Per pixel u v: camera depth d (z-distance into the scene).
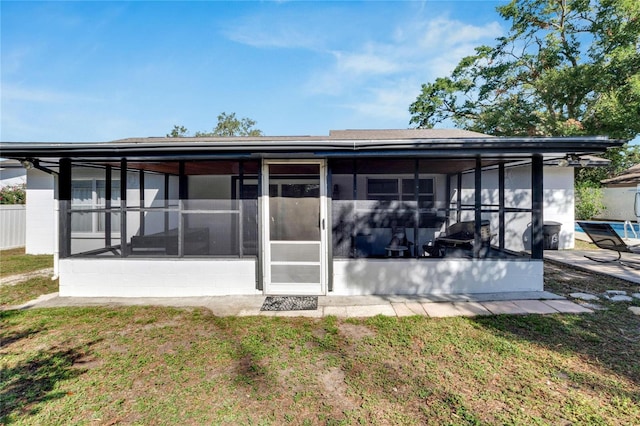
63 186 5.56
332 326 4.12
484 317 4.34
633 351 3.34
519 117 15.27
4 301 5.31
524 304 4.83
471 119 19.03
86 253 5.84
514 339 3.66
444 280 5.50
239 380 2.93
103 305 5.04
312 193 5.52
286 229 5.52
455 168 6.54
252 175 6.95
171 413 2.49
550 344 3.52
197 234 5.86
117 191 8.73
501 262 5.50
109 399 2.67
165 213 6.40
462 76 18.17
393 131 10.12
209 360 3.29
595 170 15.31
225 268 5.51
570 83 13.06
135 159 5.50
